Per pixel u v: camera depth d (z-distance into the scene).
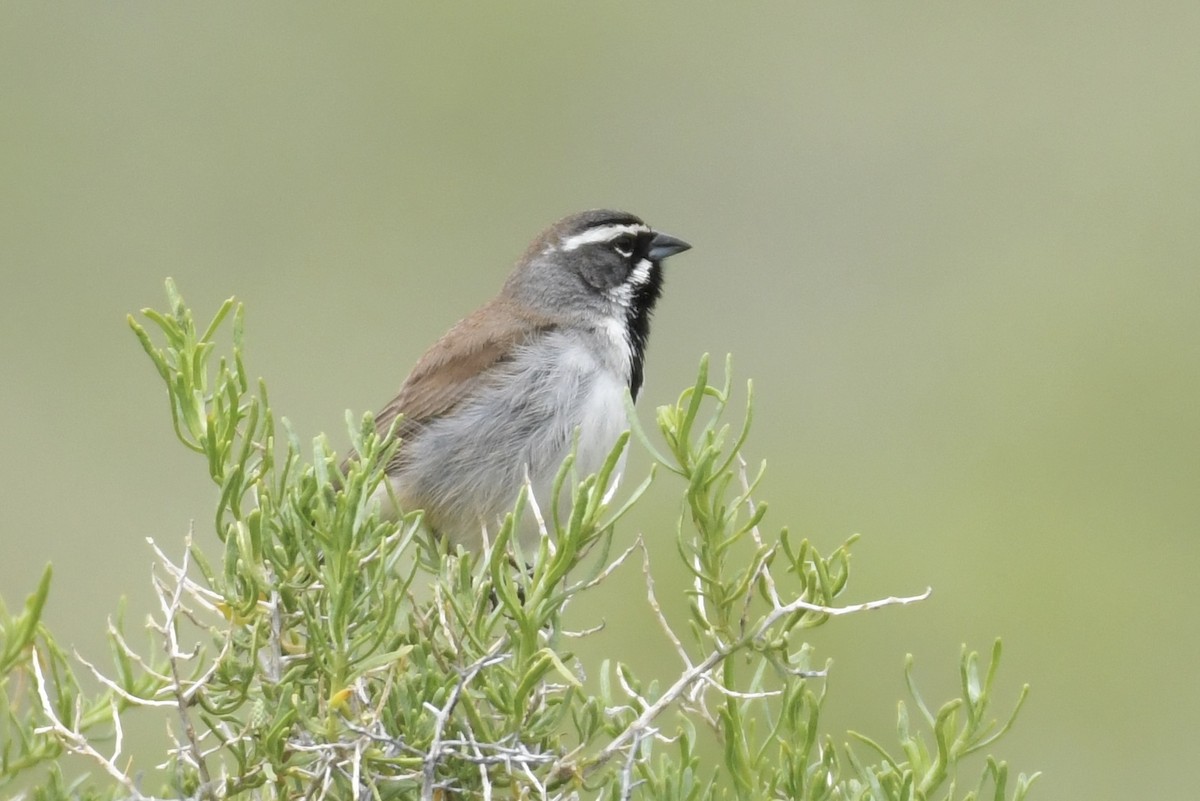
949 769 5.74
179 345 6.06
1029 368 16.36
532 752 5.71
